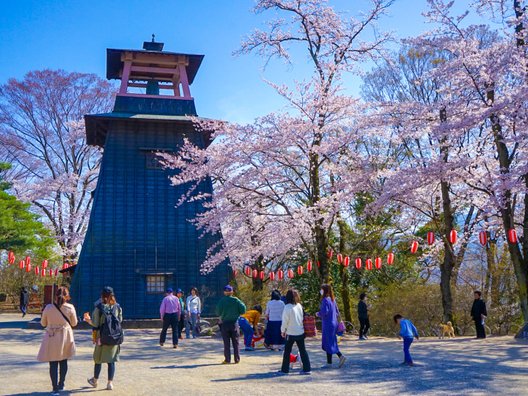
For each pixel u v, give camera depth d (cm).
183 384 948
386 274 2842
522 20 1714
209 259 2333
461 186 2223
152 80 2961
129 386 934
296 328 1052
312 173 2142
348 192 1955
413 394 832
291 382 951
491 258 2455
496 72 1736
